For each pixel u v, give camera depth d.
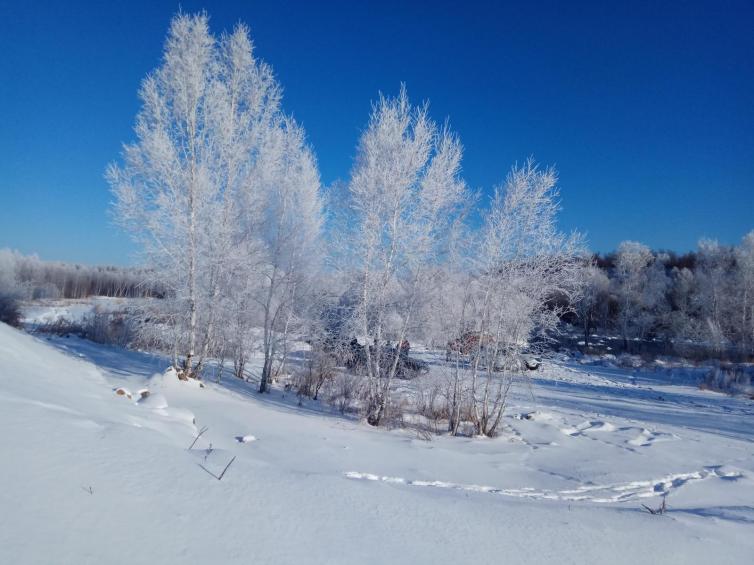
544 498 6.10
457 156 10.61
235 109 12.46
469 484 6.31
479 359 10.66
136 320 11.92
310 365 13.24
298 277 12.75
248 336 13.56
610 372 26.97
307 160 13.06
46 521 2.84
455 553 3.57
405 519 4.02
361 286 10.60
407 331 10.83
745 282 37.31
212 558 2.89
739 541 4.64
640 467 8.27
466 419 10.98
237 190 12.40
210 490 3.76
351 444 7.98
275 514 3.62
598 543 4.11
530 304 10.30
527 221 10.26
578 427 11.82
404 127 10.50
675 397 19.45
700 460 9.05
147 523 3.10
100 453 3.88
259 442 7.17
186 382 11.03
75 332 19.33
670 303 45.78
